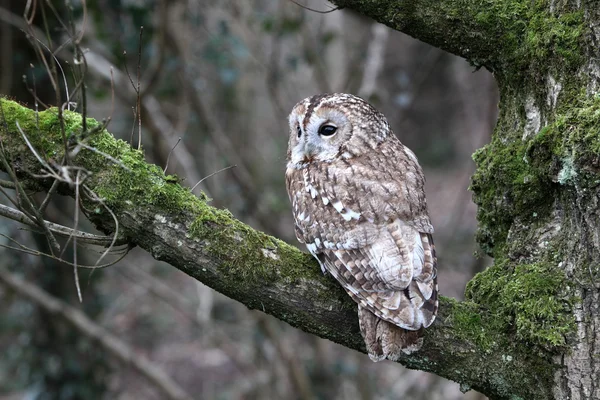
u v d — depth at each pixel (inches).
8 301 679.1
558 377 255.4
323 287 276.2
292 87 904.3
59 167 241.6
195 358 897.5
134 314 921.5
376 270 269.3
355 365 720.3
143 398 836.6
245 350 784.3
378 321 263.6
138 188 263.4
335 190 299.0
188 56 689.0
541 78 274.4
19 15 585.0
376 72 711.7
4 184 263.1
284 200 823.7
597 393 249.6
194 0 722.8
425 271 269.6
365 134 327.0
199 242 265.4
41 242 633.6
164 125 679.1
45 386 669.9
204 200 278.2
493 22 287.0
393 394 736.3
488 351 265.3
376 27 728.3
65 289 655.1
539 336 255.1
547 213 276.7
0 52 564.1
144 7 600.4
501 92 305.0
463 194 976.3
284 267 273.1
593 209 249.4
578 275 255.4
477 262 617.0
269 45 848.3
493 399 275.3
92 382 680.4
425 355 267.0
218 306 808.3
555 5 273.0
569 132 249.9
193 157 743.1
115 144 269.6
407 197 293.1
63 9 570.3
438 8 292.8
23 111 266.8
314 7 825.5
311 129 332.5
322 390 719.1
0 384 737.0
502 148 296.5
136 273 749.3
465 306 275.1
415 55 1165.7
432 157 1369.3
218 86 757.9
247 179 680.4
